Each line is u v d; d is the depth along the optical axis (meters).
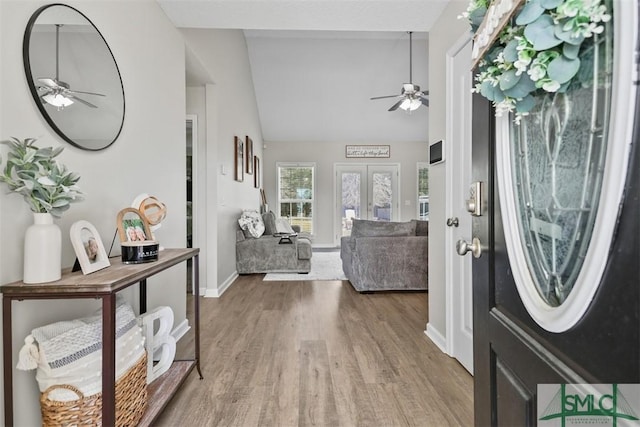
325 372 1.96
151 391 1.61
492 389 0.94
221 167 3.93
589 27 0.52
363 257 3.77
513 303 0.83
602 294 0.54
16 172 1.09
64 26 1.37
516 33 0.67
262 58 6.16
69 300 1.37
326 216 8.34
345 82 6.74
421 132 8.13
